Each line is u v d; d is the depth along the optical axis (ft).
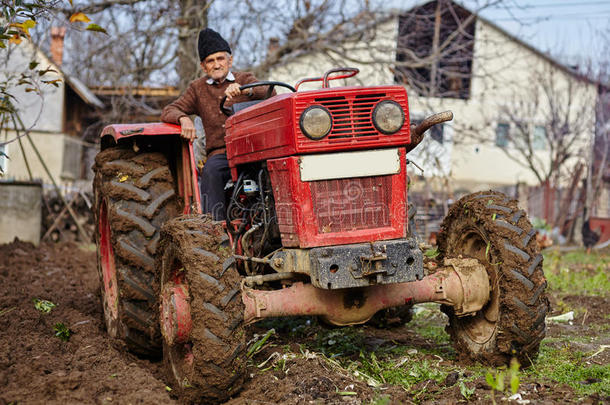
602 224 46.24
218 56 14.90
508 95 70.13
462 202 12.50
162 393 10.59
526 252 11.24
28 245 30.55
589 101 60.70
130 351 13.01
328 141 10.39
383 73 35.47
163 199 12.92
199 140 15.12
